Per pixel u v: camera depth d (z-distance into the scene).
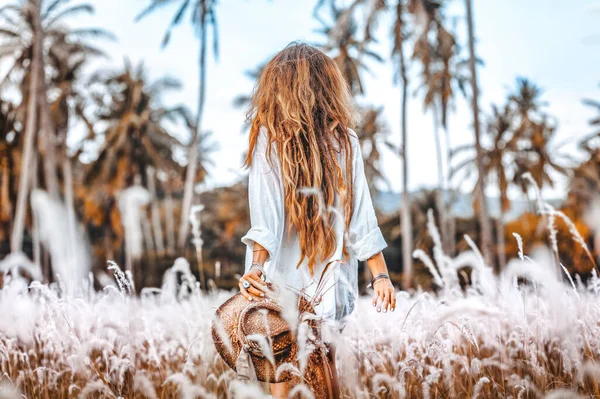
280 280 1.75
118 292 2.49
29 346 2.97
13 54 27.12
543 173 40.12
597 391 2.00
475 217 39.78
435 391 2.21
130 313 2.55
